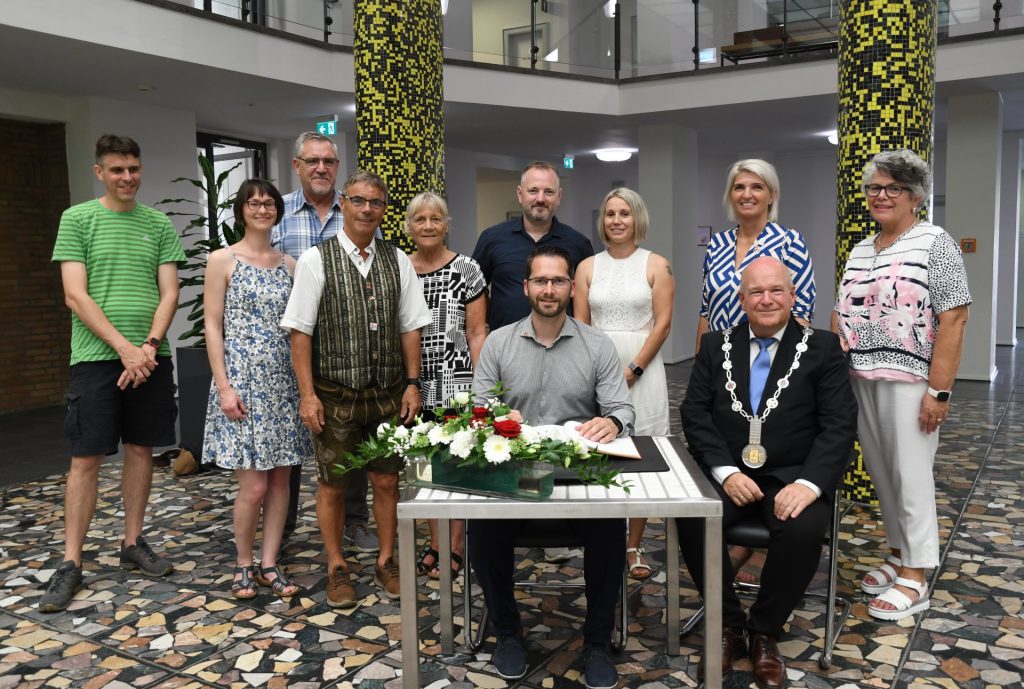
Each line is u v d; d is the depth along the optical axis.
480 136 11.88
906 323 3.19
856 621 3.20
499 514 2.26
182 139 9.40
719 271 3.60
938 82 8.60
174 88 8.20
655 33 9.92
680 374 10.79
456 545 3.73
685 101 9.84
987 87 8.87
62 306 9.09
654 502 2.23
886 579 3.45
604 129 11.43
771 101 9.43
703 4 9.57
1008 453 6.02
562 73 9.83
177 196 9.37
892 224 3.24
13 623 3.31
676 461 2.67
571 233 3.97
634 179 15.25
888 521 3.44
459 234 13.27
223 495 5.22
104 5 6.50
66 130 8.74
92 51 6.72
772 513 2.80
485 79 9.36
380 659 2.96
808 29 9.04
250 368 3.39
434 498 2.34
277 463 3.45
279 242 4.05
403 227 5.49
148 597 3.55
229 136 10.99
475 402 3.08
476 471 2.38
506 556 2.79
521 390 3.07
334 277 3.29
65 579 3.51
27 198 8.78
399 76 5.43
